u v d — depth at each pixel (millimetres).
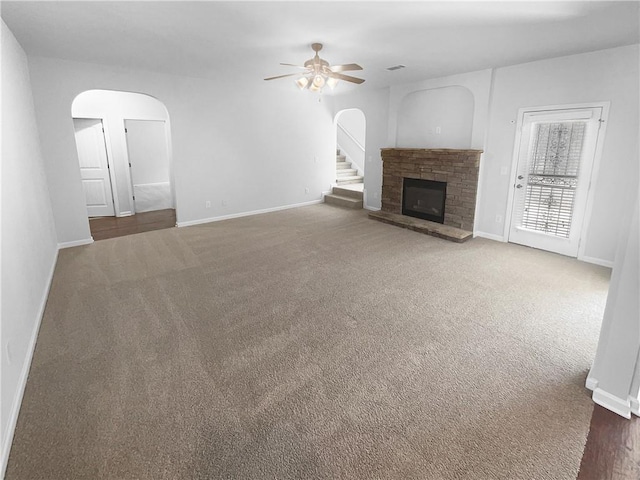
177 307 3027
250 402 1934
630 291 1745
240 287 3430
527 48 3705
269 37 3428
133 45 3723
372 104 6629
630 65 3568
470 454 1610
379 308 2996
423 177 5656
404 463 1565
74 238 4781
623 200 3787
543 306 3021
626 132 3680
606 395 1892
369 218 6285
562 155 4195
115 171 6664
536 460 1582
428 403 1921
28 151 3404
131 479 1488
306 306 3039
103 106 6332
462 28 3154
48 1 2582
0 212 2094
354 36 3387
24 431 1732
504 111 4629
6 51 2973
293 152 7078
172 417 1827
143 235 5316
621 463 1562
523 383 2074
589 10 2707
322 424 1782
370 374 2158
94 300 3160
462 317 2840
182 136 5566
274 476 1503
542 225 4520
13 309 2105
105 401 1937
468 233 5027
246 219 6312
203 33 3336
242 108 6141
